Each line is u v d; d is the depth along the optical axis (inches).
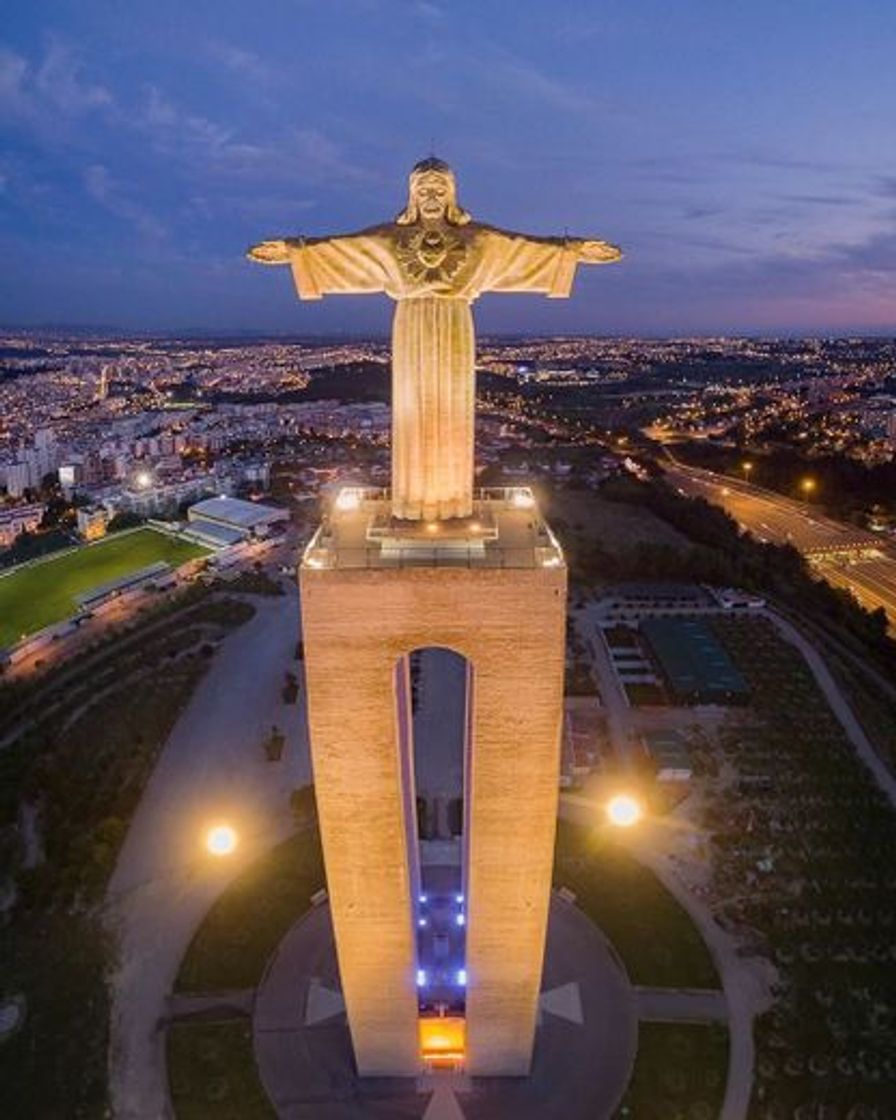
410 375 1254.3
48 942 2329.0
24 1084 1939.0
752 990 2143.2
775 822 2810.0
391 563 1272.1
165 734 3420.3
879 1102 1872.5
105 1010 2114.9
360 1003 1743.4
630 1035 2005.4
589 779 3065.9
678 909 2400.3
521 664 1317.7
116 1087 1924.2
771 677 3875.5
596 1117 1822.1
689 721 3481.8
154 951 2288.4
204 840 2743.6
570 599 4842.5
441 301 1225.4
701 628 4229.8
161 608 4781.0
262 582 5211.6
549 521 6535.4
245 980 2177.7
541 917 1588.3
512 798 1440.7
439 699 3683.6
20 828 2837.1
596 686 3794.3
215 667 4052.7
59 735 3410.4
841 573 6092.5
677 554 5236.2
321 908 2406.5
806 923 2363.4
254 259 1268.5
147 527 6461.6
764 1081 1911.9
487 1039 1809.8
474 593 1262.3
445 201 1204.5
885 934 2324.1
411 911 1608.0
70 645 4451.3
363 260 1244.5
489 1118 1815.9
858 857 2625.5
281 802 2950.3
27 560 5979.3
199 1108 1868.8
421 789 2997.0
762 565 5506.9
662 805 2891.2
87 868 2549.2
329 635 1298.0
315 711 1364.4
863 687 3868.1
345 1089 1881.2
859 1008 2092.8
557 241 1238.9
